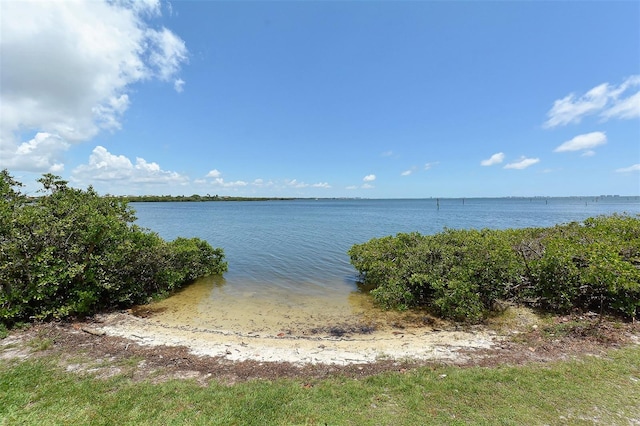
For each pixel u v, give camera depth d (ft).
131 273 31.42
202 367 17.38
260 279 42.63
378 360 18.61
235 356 19.25
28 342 19.81
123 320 26.05
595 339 19.53
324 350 20.59
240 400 13.71
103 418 12.30
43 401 13.32
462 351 19.58
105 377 15.70
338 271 47.16
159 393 14.23
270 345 21.61
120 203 31.89
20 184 26.89
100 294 28.09
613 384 14.51
